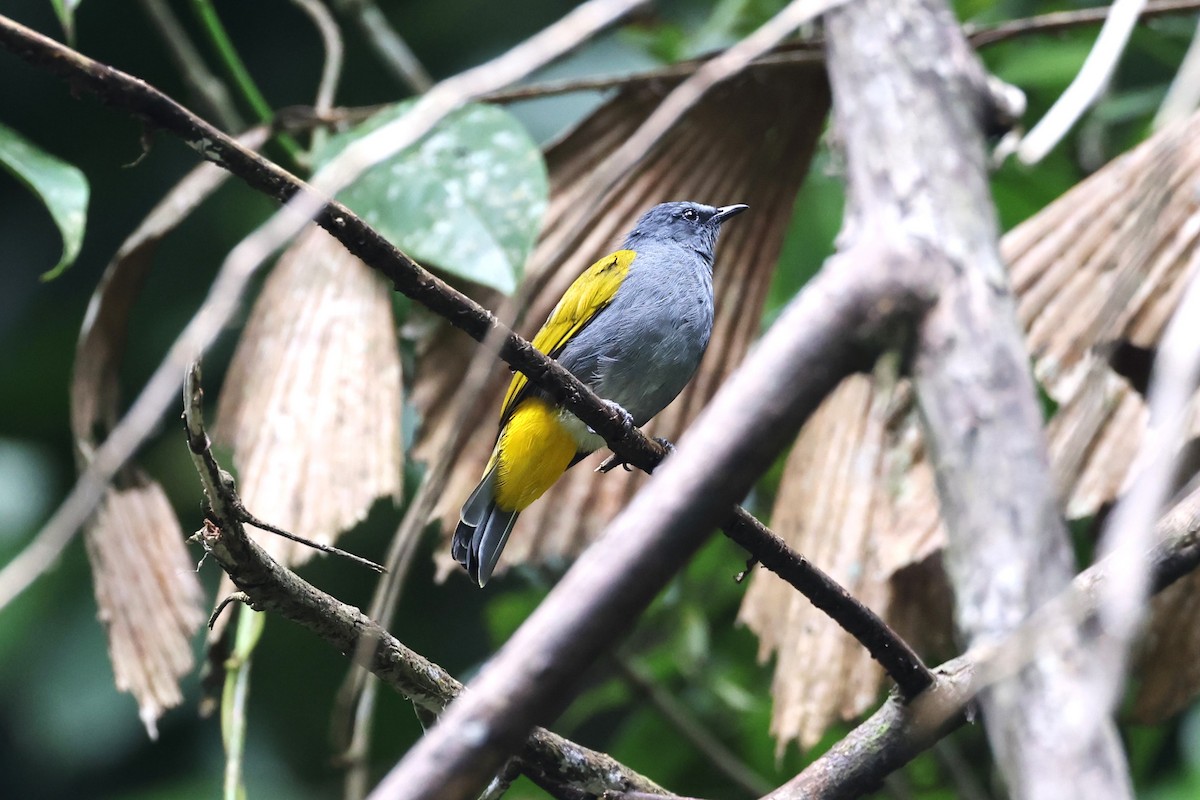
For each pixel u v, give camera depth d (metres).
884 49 6.63
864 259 4.55
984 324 4.64
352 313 9.56
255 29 16.20
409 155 9.41
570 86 10.46
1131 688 10.12
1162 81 14.19
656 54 14.01
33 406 14.79
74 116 15.39
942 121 6.22
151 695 8.95
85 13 15.38
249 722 13.62
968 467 4.34
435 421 9.88
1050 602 3.68
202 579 13.27
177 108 5.28
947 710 6.61
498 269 9.02
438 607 14.62
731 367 10.76
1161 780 11.85
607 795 7.02
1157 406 3.75
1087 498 8.07
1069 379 8.48
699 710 13.22
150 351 14.48
